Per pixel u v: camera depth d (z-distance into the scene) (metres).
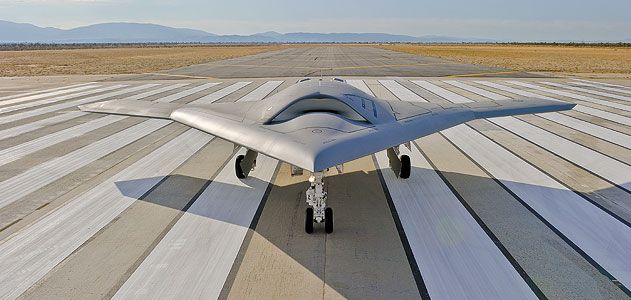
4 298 5.89
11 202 9.43
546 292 5.95
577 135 15.77
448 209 8.91
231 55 97.38
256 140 7.71
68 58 86.94
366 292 5.98
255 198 9.62
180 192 10.01
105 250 7.24
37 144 14.77
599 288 6.04
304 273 6.47
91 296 5.93
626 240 7.46
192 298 5.86
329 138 7.16
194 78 38.03
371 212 8.78
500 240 7.50
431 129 9.12
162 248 7.29
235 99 24.89
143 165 12.23
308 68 50.12
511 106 11.20
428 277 6.35
